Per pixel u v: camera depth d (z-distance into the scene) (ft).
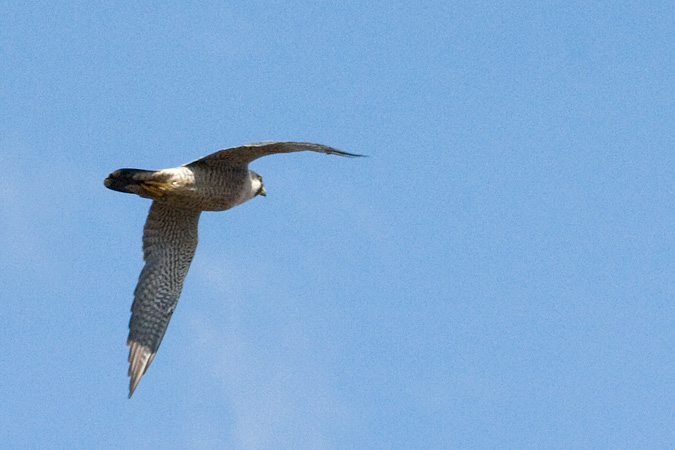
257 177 72.08
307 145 56.03
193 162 60.95
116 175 60.54
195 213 63.67
